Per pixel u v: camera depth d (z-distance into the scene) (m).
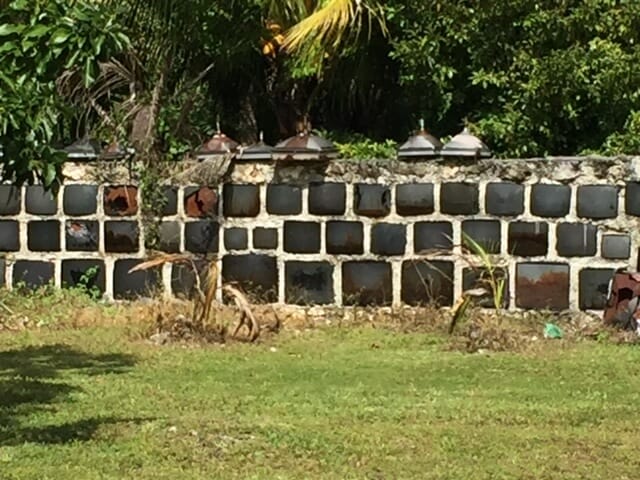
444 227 11.82
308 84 14.48
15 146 6.11
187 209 12.38
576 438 6.96
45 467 6.17
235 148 12.28
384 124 14.77
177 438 6.85
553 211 11.58
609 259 11.48
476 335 10.53
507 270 11.66
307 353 10.09
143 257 12.48
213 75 14.24
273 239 12.19
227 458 6.44
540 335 10.96
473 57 12.95
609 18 12.44
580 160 11.52
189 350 10.13
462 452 6.61
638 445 6.81
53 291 12.54
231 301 12.12
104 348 10.17
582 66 12.34
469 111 13.52
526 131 12.81
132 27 12.55
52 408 7.71
